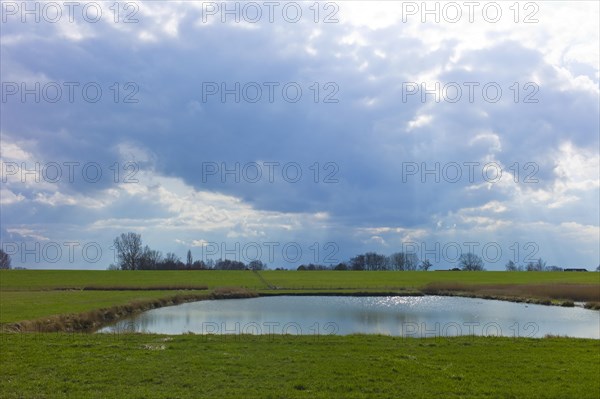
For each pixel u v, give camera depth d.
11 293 64.19
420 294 74.56
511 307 56.06
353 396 15.28
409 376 17.39
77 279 94.06
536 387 16.34
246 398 14.94
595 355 21.31
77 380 16.48
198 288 77.00
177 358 19.56
